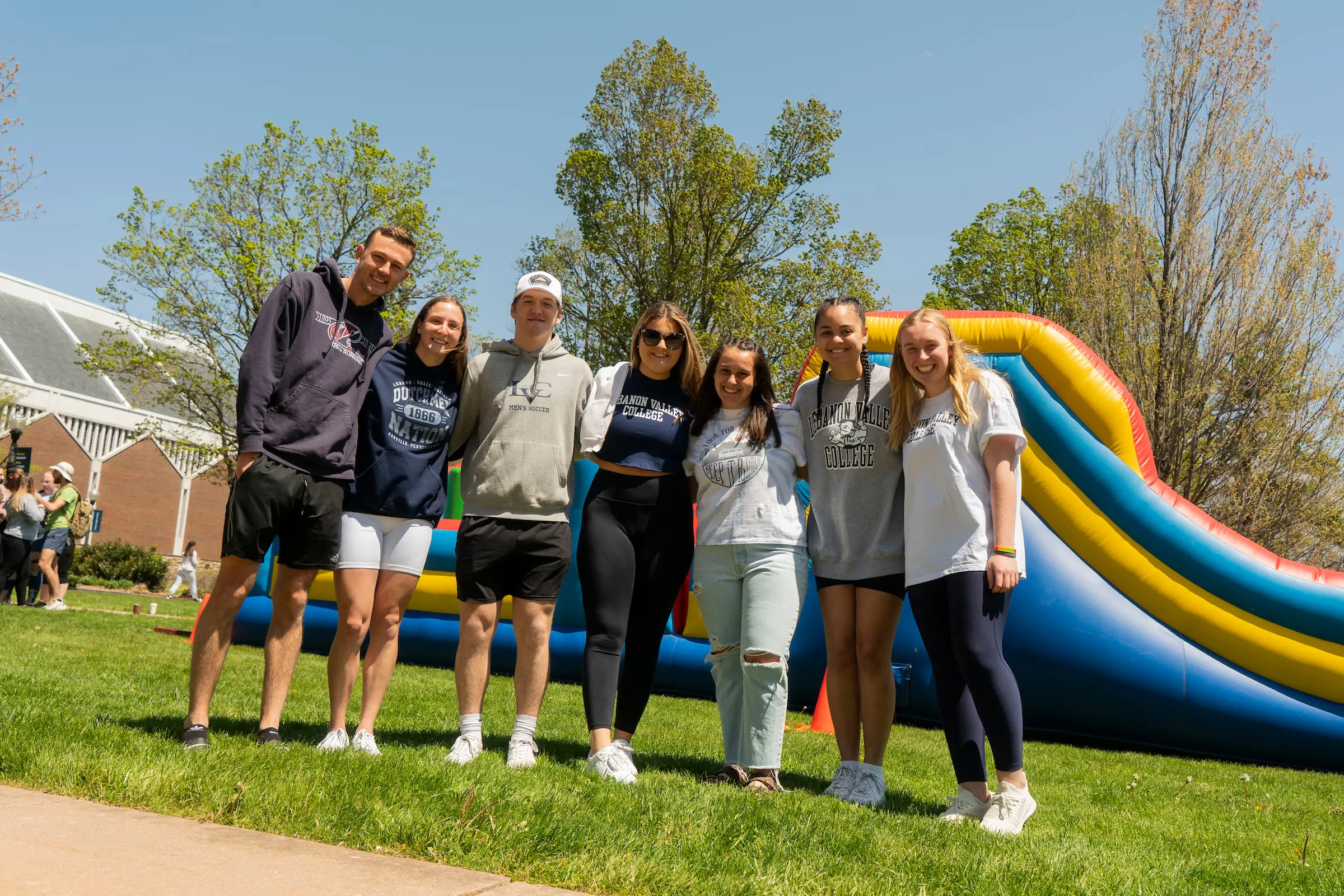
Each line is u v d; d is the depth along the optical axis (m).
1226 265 18.50
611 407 4.20
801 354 24.61
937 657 3.76
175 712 4.45
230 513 3.60
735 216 26.42
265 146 25.53
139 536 39.94
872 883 2.55
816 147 26.45
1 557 12.39
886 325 7.35
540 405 4.09
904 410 3.90
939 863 2.83
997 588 3.56
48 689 4.75
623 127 26.62
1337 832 4.23
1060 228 29.45
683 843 2.73
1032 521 7.29
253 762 3.19
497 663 8.59
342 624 3.91
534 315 4.09
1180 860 3.35
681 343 4.18
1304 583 6.89
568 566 4.16
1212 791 5.23
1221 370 18.58
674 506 4.13
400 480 3.95
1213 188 18.73
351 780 2.99
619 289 27.14
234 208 25.45
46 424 37.06
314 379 3.74
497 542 4.01
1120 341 19.27
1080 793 4.85
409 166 26.62
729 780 4.02
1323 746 6.60
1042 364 7.36
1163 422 18.56
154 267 24.56
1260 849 3.72
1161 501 7.12
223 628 3.63
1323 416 18.16
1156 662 6.86
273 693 3.87
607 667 3.99
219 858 2.22
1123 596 7.11
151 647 8.16
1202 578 7.00
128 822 2.46
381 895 2.06
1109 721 7.01
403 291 25.61
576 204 26.86
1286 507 18.45
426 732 4.73
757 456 4.06
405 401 4.00
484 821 2.67
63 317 43.53
